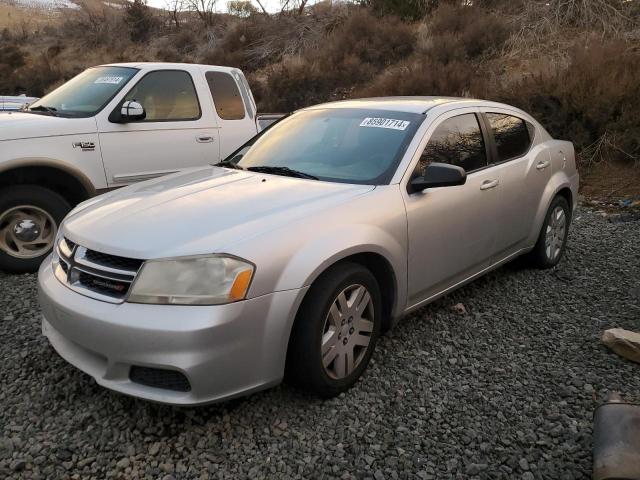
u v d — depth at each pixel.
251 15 22.91
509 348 3.95
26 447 2.85
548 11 13.80
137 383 2.88
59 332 3.14
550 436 3.02
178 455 2.83
